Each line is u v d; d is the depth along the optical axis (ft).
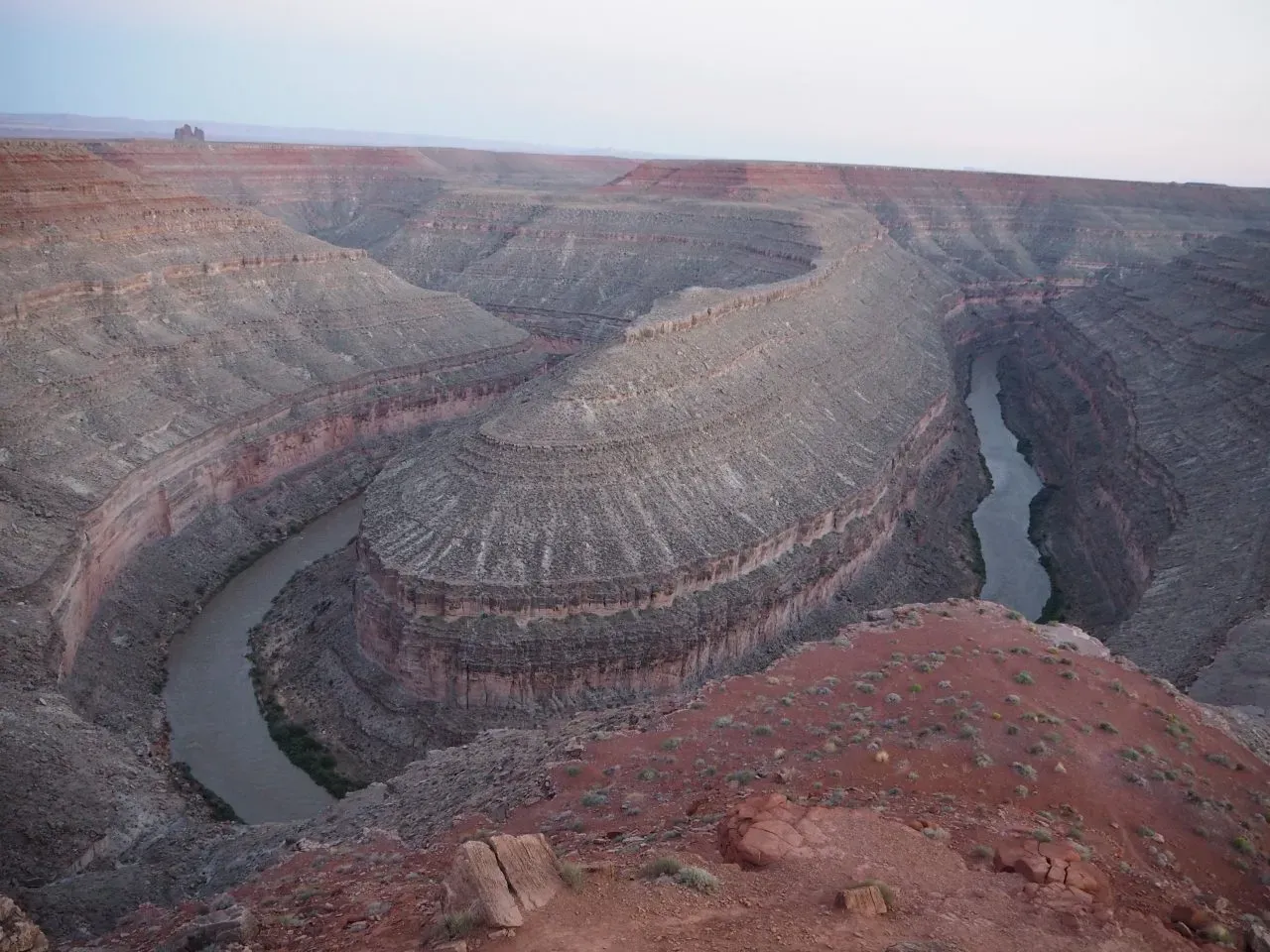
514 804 92.22
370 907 70.13
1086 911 63.82
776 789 85.76
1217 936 65.46
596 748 99.91
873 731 96.68
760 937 57.41
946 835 74.84
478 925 58.75
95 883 104.78
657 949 55.77
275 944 67.26
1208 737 103.91
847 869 67.72
